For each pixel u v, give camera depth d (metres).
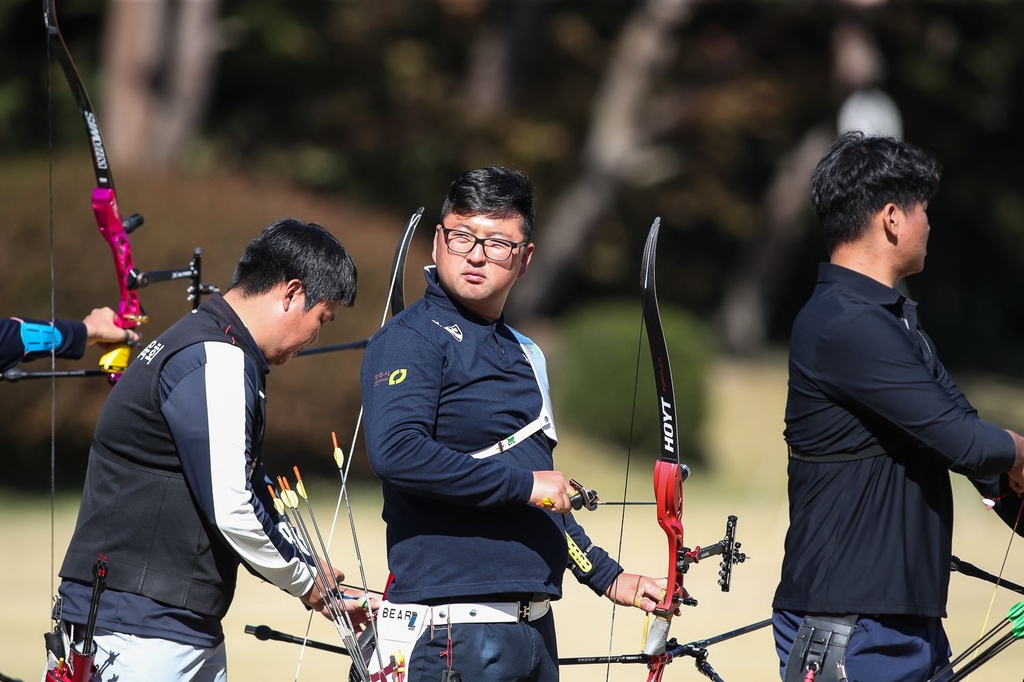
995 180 97.81
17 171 41.34
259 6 76.44
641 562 31.12
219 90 79.75
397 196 77.00
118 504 10.76
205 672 11.19
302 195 47.03
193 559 10.77
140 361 10.91
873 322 10.22
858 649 10.31
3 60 76.12
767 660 21.73
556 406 55.66
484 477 10.16
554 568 11.02
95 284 38.19
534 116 78.19
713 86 73.44
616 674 20.67
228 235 40.03
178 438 10.49
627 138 71.25
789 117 85.06
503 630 10.70
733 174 91.12
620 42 81.69
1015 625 10.48
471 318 11.12
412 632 10.70
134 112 59.56
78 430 39.03
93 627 10.39
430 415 10.51
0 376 12.52
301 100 78.94
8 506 37.47
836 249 10.85
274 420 40.06
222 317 11.04
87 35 78.12
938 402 9.96
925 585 10.38
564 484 10.41
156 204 40.03
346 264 11.30
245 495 10.48
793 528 10.86
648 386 53.81
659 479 11.30
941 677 10.52
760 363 78.38
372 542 32.91
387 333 10.91
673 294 91.31
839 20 69.44
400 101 76.31
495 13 77.31
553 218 73.06
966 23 90.06
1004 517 11.36
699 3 73.31
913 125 91.81
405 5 78.62
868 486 10.39
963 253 103.62
